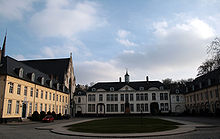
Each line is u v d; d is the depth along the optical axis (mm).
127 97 63094
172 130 17844
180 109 61500
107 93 64250
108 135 15367
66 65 63719
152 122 28875
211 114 43938
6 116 29984
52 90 48562
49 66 63938
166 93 62125
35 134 16594
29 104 37219
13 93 32094
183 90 66000
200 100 51500
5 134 16297
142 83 65562
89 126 23703
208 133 15648
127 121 32156
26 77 37031
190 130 17469
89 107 64375
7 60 33344
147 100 62000
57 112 51625
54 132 17984
